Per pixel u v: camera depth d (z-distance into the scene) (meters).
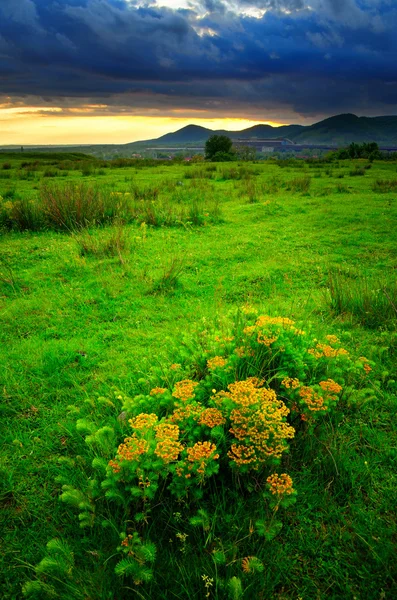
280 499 2.13
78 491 2.22
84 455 2.75
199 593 1.89
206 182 18.05
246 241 8.62
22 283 6.24
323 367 3.24
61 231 9.28
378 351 3.92
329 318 4.89
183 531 2.21
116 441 2.73
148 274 6.50
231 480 2.48
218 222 10.48
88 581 1.94
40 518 2.35
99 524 2.23
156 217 10.14
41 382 3.66
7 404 3.36
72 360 4.07
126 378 3.65
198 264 7.20
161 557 2.07
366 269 6.84
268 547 2.12
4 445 2.92
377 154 47.72
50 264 7.05
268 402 2.39
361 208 11.86
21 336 4.64
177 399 2.75
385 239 8.69
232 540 2.14
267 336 3.17
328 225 10.04
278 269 6.91
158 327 4.84
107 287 5.93
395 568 1.99
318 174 22.36
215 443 2.52
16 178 19.73
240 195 14.75
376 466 2.65
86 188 11.27
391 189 15.80
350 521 2.27
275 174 23.86
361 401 3.16
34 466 2.73
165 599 1.87
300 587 1.96
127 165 31.05
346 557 2.09
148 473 2.20
